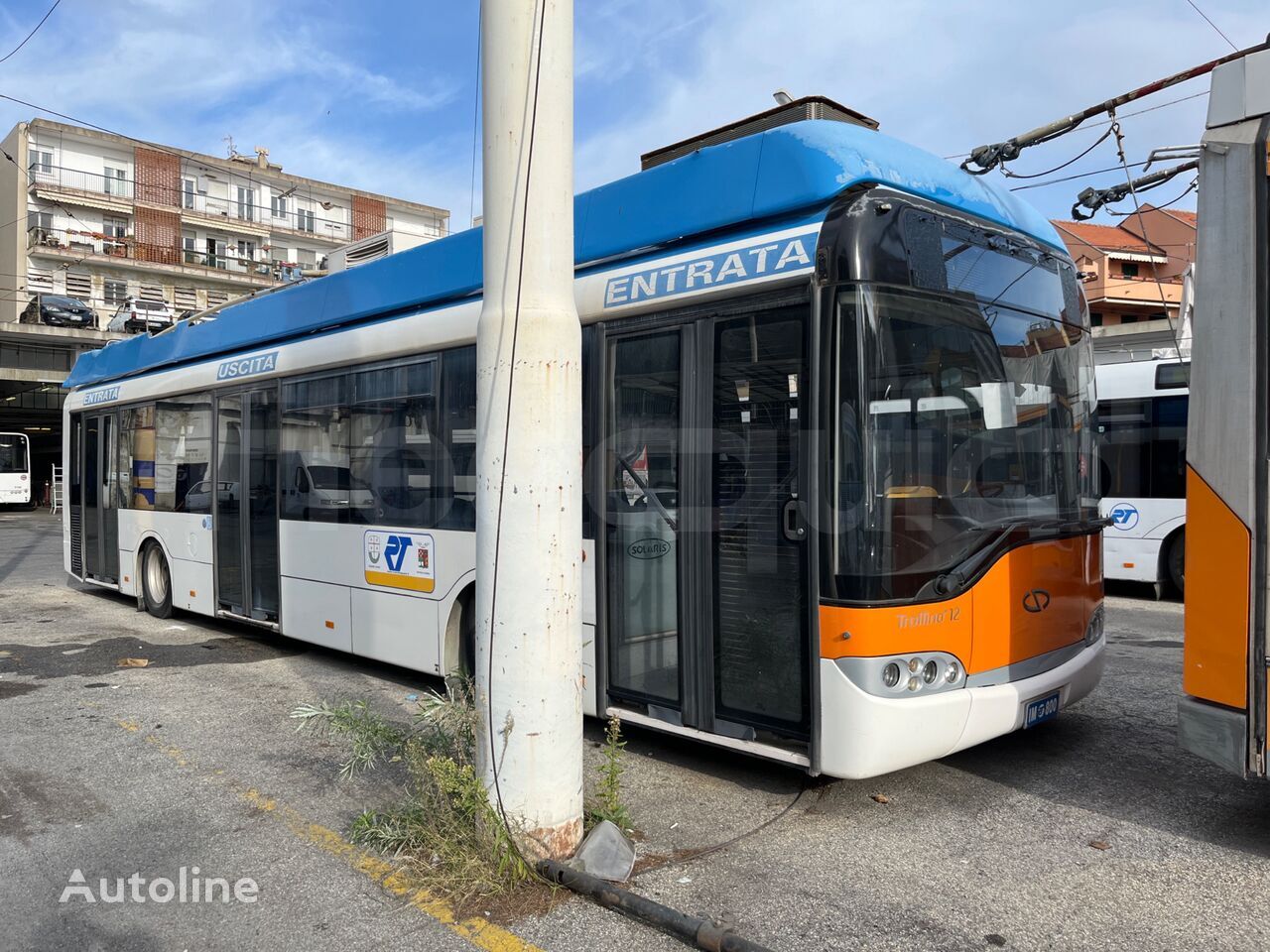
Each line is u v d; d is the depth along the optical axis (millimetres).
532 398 3744
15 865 4070
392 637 6887
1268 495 3689
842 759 4168
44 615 11008
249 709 6578
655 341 5078
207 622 10367
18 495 38656
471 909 3553
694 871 3893
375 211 63562
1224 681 3799
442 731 4277
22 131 48906
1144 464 11891
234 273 54250
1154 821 4418
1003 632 4641
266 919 3537
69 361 34375
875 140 4801
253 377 8508
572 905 3561
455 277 6496
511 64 3758
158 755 5551
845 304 4238
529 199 3750
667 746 5633
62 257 48844
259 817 4547
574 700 3842
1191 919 3451
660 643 5043
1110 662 7918
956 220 4781
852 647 4156
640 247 5262
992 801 4695
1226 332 3805
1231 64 3852
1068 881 3785
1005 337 4996
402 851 4008
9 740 5883
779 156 4703
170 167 53531
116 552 11398
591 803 4336
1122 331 20188
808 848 4129
